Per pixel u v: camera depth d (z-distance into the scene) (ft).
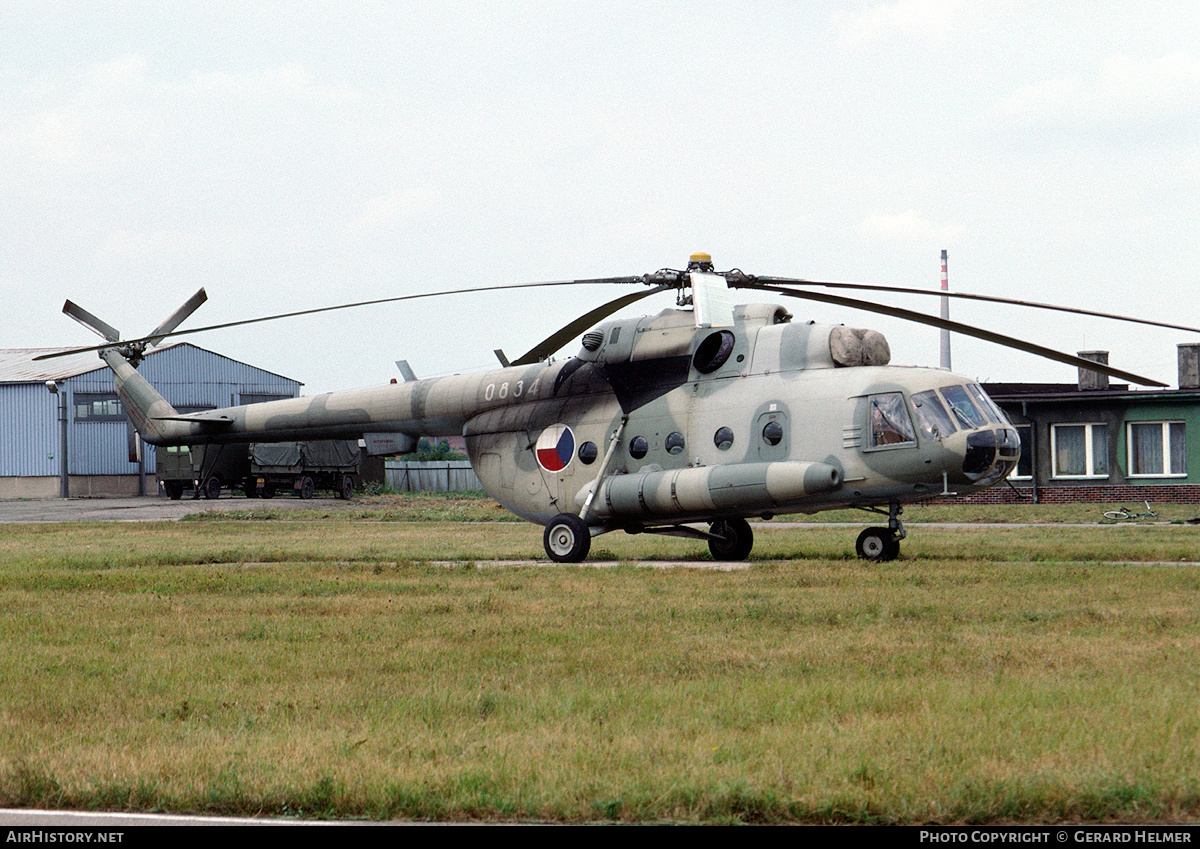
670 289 166.30
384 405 208.74
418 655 87.45
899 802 49.57
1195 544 183.42
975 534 222.89
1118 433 340.59
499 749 59.00
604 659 83.30
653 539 232.32
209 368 605.31
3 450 577.43
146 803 53.36
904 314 157.38
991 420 151.84
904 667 77.71
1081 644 84.84
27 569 170.19
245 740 62.54
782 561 158.30
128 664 86.58
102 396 579.89
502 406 189.67
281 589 135.54
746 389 162.50
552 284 159.33
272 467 475.31
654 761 56.24
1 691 77.15
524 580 138.82
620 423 172.65
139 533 277.03
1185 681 70.85
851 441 152.46
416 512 364.99
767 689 70.49
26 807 53.88
